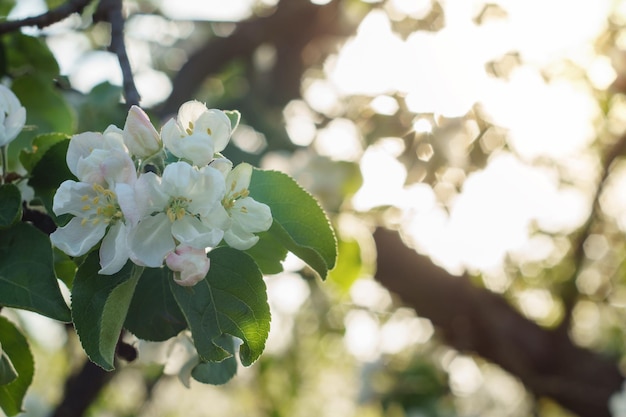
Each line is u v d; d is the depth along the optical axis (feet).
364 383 5.99
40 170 1.84
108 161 1.63
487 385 6.54
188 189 1.63
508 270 5.04
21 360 1.91
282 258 1.90
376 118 3.31
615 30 3.83
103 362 1.66
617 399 4.43
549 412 5.60
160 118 4.11
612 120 4.36
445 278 4.26
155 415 6.82
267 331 1.71
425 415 5.74
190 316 1.70
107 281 1.68
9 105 1.88
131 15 4.73
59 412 4.12
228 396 8.55
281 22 4.48
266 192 1.82
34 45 2.55
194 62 4.43
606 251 5.44
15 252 1.73
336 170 3.28
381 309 5.48
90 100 2.85
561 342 4.58
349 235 3.09
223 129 1.73
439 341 5.15
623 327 6.30
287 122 4.24
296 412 8.08
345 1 4.34
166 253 1.62
